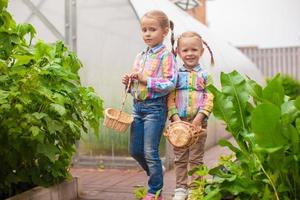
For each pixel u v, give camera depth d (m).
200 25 9.27
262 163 2.81
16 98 3.25
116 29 5.77
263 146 2.63
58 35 5.93
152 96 3.55
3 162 3.70
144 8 5.91
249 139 2.86
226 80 3.14
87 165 5.78
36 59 3.63
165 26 3.70
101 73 5.82
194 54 3.71
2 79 3.32
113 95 5.76
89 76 5.86
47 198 3.81
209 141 7.12
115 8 5.75
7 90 3.34
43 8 5.97
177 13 7.77
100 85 5.82
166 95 3.67
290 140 2.67
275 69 16.84
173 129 3.34
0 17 3.43
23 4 6.03
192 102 3.63
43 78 3.55
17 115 3.29
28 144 3.54
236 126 3.02
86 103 3.89
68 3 5.90
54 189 3.90
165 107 3.66
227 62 8.88
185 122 3.36
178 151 3.70
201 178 3.39
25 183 3.98
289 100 2.98
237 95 3.08
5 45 3.43
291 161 2.71
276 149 2.57
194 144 3.55
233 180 2.88
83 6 5.88
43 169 3.90
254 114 2.61
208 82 3.66
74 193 4.18
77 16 5.91
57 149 3.54
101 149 5.75
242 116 3.03
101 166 5.71
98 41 5.84
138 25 5.66
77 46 5.90
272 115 2.58
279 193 2.76
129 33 5.71
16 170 3.79
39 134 3.34
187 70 3.74
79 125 3.80
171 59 3.63
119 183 4.78
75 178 4.25
